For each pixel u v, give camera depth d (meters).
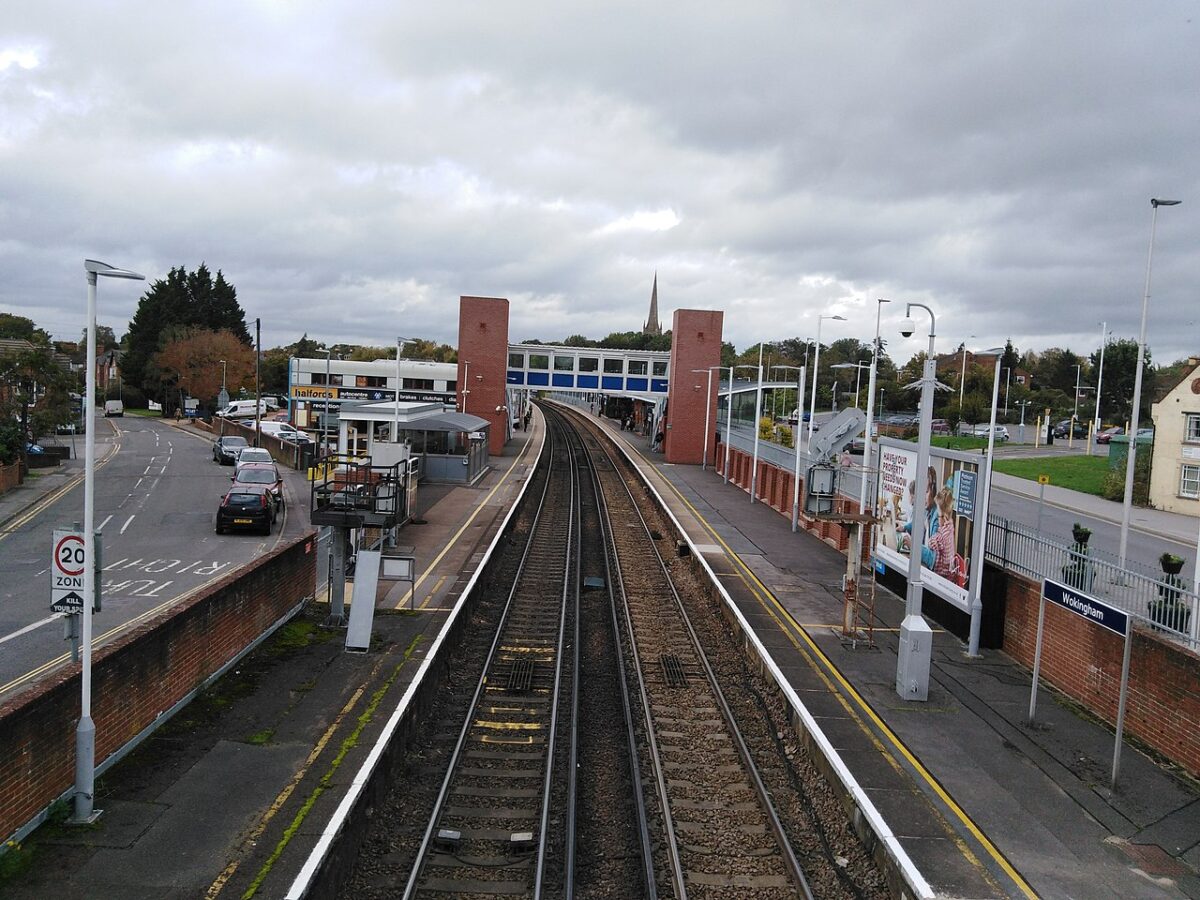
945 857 8.95
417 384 74.19
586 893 8.81
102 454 50.59
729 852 9.70
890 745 11.86
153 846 8.41
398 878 9.01
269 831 8.78
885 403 80.06
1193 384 33.22
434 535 26.94
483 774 11.55
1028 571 16.27
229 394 91.62
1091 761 11.48
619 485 47.06
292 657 14.55
